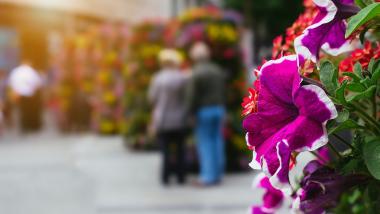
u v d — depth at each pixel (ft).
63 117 60.13
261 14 67.97
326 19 4.45
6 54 74.64
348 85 4.37
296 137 4.03
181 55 34.40
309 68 4.65
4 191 29.43
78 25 71.87
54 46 72.13
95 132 56.34
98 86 55.52
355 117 4.98
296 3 66.59
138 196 27.12
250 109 4.35
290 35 5.24
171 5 78.43
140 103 43.09
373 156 4.26
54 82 62.49
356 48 5.53
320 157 5.39
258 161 4.21
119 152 43.04
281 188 4.04
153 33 42.09
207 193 27.27
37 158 40.47
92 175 33.42
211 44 33.19
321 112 4.01
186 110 28.81
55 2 67.67
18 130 63.16
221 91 28.86
